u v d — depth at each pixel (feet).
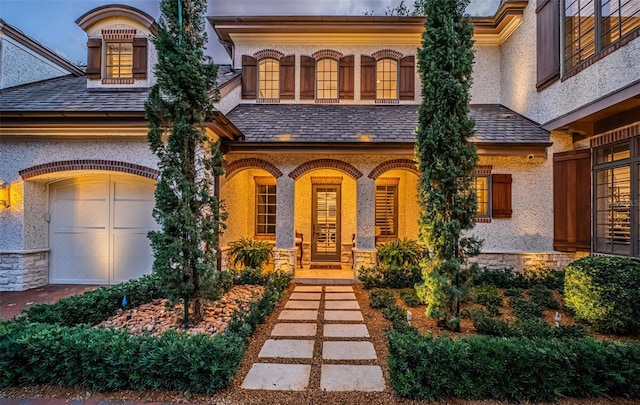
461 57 19.31
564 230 32.30
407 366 13.32
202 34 20.20
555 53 31.81
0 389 13.52
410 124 36.63
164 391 13.50
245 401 13.00
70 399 13.02
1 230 29.43
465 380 12.96
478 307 23.90
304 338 19.24
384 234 44.42
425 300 20.70
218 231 20.61
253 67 43.14
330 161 34.55
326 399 13.14
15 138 29.50
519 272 31.55
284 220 34.78
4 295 27.91
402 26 41.68
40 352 13.61
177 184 18.71
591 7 27.53
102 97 32.09
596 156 29.96
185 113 19.19
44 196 31.71
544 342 13.93
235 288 28.99
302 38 43.11
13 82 35.19
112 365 13.44
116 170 29.45
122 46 35.19
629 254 26.35
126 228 32.04
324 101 42.98
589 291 20.26
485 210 34.42
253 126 36.09
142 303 23.99
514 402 12.90
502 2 40.60
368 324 21.63
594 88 26.86
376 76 43.14
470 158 19.69
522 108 38.09
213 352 13.57
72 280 32.14
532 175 34.01
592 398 13.05
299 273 37.58
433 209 19.65
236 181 38.88
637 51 22.62
